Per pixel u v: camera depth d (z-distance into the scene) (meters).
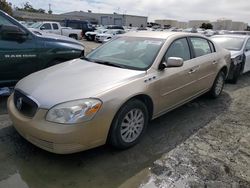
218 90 5.56
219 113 4.79
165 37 4.08
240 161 3.18
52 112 2.71
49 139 2.68
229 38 8.02
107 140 3.10
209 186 2.70
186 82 4.18
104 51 4.29
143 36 4.26
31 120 2.80
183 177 2.82
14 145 3.30
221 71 5.48
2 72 4.70
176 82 3.91
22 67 4.92
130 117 3.23
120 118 3.05
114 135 3.05
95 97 2.81
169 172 2.90
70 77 3.30
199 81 4.61
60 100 2.77
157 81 3.52
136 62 3.69
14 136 3.52
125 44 4.21
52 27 20.31
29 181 2.66
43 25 19.75
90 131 2.76
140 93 3.23
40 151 3.19
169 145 3.49
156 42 3.98
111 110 2.89
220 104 5.31
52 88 3.01
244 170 2.99
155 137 3.70
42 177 2.73
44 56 5.15
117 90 3.00
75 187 2.60
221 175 2.88
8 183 2.62
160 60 3.68
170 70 3.78
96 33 25.17
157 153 3.27
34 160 3.01
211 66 4.93
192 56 4.44
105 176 2.79
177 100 4.11
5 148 3.22
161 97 3.67
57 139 2.65
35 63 5.07
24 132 2.94
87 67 3.67
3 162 2.95
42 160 3.01
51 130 2.65
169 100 3.89
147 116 3.50
